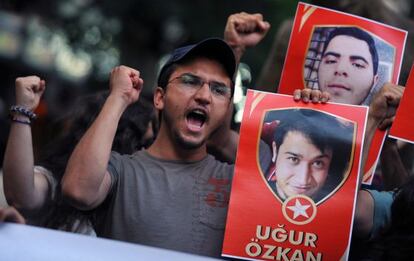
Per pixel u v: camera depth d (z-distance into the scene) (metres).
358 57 4.12
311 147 3.63
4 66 17.33
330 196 3.59
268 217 3.56
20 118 3.69
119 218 3.70
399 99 3.94
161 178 3.76
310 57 4.13
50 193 3.97
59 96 15.75
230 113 4.38
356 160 3.62
